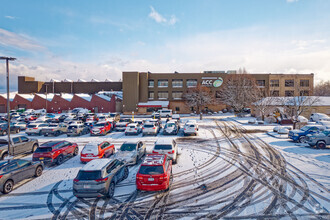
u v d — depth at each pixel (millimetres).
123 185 11711
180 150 18859
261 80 65312
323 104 39156
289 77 64625
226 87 60281
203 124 35812
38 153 14766
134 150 15516
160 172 10258
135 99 62188
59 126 28484
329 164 14391
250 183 11492
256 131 28328
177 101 63531
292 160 15414
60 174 13609
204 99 57781
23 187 11672
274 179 11961
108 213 8859
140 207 9273
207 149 19062
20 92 87375
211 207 9109
